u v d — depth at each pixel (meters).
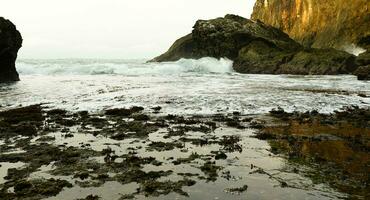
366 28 76.69
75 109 23.02
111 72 62.44
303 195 9.61
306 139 15.65
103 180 10.77
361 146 14.43
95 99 27.00
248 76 53.47
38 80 45.31
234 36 73.00
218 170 11.62
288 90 32.31
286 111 22.42
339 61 56.88
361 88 34.38
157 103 25.03
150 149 14.05
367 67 44.34
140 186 10.30
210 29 74.75
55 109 22.52
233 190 9.97
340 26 85.00
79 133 16.75
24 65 61.16
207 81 42.88
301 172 11.41
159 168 11.84
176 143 14.88
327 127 18.12
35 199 9.45
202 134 16.56
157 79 46.47
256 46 69.06
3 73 43.50
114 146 14.50
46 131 17.17
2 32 42.91
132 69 62.88
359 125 18.52
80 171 11.55
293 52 64.12
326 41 89.06
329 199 9.36
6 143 15.04
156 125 18.28
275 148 14.12
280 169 11.72
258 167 11.92
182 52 91.06
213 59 71.94
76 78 48.81
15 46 46.41
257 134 16.50
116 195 9.69
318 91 31.75
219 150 13.94
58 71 61.72
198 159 12.79
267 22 131.88
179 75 55.91
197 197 9.52
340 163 12.29
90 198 9.43
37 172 11.48
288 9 119.62
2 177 11.09
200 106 23.86
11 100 26.78
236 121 19.41
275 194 9.70
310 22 104.81
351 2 85.50
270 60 63.09
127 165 12.11
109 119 19.92
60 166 12.05
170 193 9.79
